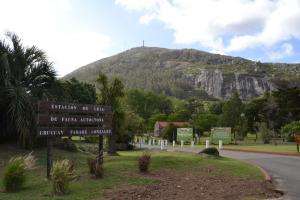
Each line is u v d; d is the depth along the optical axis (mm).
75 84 49031
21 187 11016
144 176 13109
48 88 17828
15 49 17250
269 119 76438
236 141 57844
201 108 114938
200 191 11953
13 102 15773
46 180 11992
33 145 16828
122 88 24078
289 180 15453
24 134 15875
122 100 24688
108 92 23766
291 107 75938
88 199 10141
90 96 50219
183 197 11094
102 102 23719
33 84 17422
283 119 75625
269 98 80312
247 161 21969
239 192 12289
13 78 16672
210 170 15516
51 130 12602
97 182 11844
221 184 13211
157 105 133000
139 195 10883
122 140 35531
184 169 15164
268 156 26625
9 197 10086
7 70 16266
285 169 18922
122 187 11539
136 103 127562
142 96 131000
